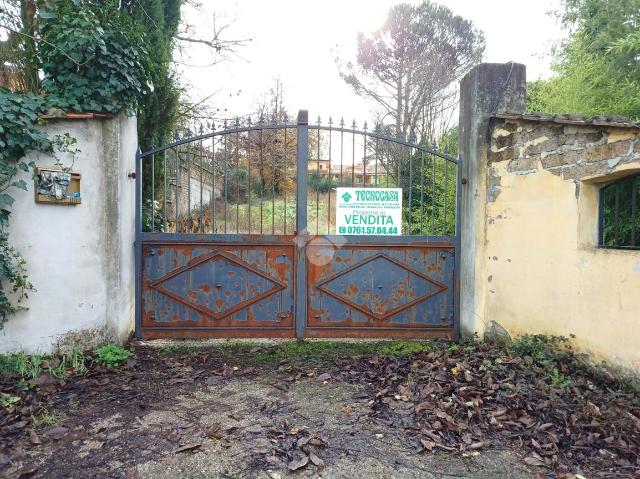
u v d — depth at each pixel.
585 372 3.70
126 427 3.00
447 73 16.02
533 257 4.17
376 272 4.94
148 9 6.25
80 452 2.68
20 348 3.98
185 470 2.51
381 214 4.91
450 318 5.00
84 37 4.02
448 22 16.80
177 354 4.54
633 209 3.47
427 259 4.96
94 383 3.71
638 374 3.26
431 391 3.50
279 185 6.67
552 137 3.97
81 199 4.21
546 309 4.05
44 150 3.94
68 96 4.14
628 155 3.32
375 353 4.59
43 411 3.19
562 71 6.37
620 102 4.95
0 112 3.65
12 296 3.93
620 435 2.82
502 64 4.64
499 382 3.61
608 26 5.14
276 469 2.54
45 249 4.05
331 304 4.94
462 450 2.76
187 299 4.84
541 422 3.03
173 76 6.62
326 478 2.47
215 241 4.82
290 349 4.75
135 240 4.78
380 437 2.92
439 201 6.73
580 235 3.76
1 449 2.66
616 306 3.43
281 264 4.89
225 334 4.88
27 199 3.95
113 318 4.41
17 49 5.68
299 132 4.78
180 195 6.86
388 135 4.90
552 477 2.50
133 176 4.72
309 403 3.45
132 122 4.73
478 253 4.68
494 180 4.54
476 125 4.66
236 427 3.02
